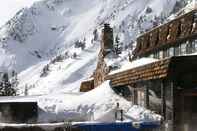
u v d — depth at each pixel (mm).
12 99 31422
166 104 23859
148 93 26594
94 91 30641
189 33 28516
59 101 28547
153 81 25781
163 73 22844
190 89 22578
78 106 27203
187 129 22547
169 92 23422
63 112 26859
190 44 28859
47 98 29656
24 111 26828
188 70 22469
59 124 20141
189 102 22609
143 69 25969
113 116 25562
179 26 30422
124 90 31000
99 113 26234
